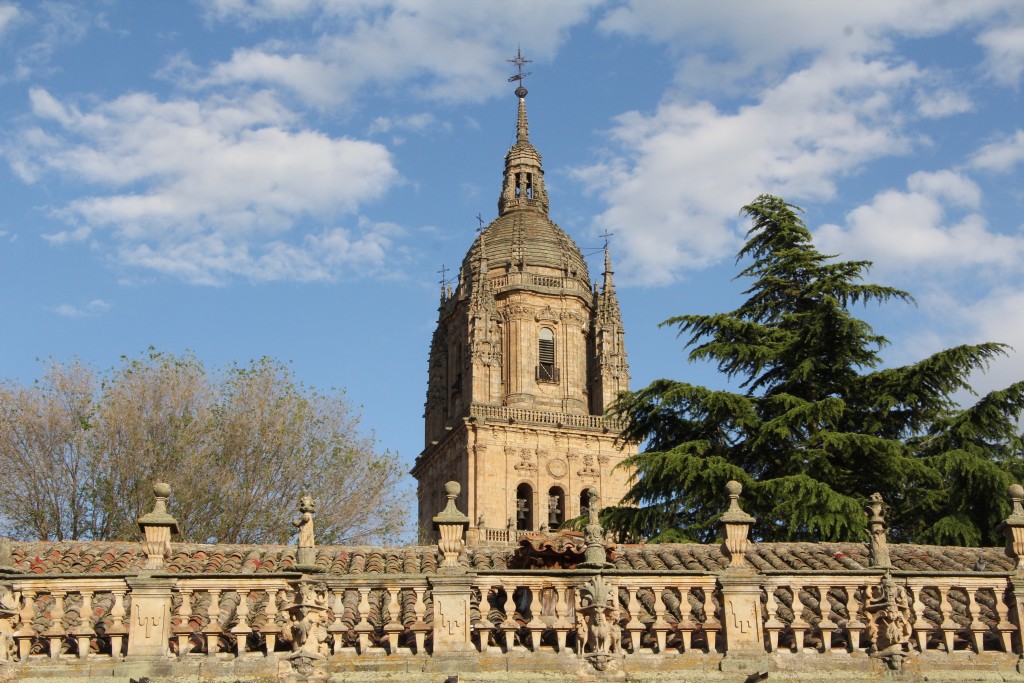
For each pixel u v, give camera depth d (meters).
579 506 100.88
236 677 19.02
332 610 20.06
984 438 40.75
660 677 19.81
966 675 20.28
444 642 19.56
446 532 20.14
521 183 119.50
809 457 39.09
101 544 23.94
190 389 56.34
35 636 19.36
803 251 46.12
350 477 58.12
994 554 25.33
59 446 53.41
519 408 102.94
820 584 20.77
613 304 109.31
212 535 53.62
